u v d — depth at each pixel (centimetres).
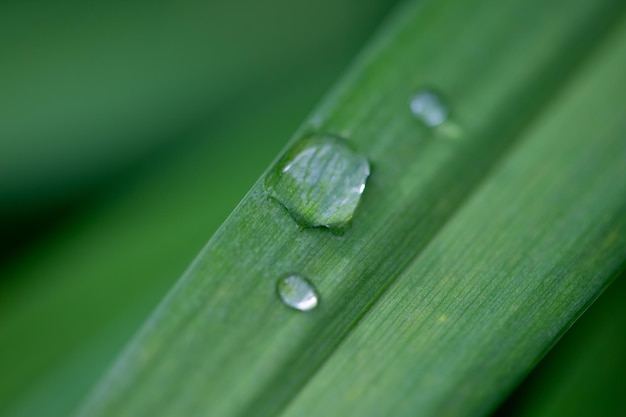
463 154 12
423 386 12
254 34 14
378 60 13
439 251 12
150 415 12
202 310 12
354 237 12
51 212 14
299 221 12
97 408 12
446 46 13
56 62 14
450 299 12
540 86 13
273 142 14
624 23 13
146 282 14
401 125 12
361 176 12
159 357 12
